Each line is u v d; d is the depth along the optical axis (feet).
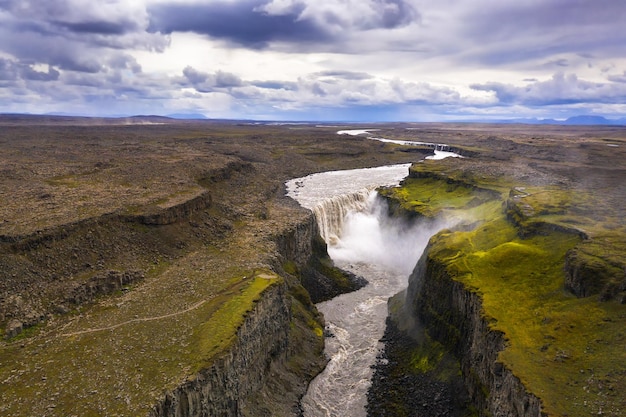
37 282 220.02
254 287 229.04
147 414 141.59
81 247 255.91
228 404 176.14
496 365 170.30
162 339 183.62
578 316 185.57
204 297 221.87
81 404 146.20
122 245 273.75
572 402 143.64
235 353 181.16
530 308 202.59
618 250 214.07
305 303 295.69
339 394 229.25
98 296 224.74
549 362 165.07
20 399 148.25
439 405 212.64
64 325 196.95
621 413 136.67
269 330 220.84
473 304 218.79
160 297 223.92
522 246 256.32
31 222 261.85
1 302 199.93
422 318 270.05
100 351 175.83
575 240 247.09
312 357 254.47
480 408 190.39
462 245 284.00
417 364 246.06
